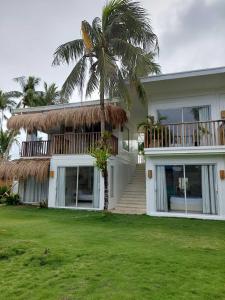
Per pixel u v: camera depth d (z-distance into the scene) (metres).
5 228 8.22
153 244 6.36
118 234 7.49
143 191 14.88
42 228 8.30
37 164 14.48
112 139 13.99
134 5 11.48
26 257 5.14
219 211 10.55
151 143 11.88
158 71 15.73
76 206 13.62
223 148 10.52
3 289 3.81
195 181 11.20
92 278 4.16
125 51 10.98
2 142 24.28
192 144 11.50
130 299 3.46
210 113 11.94
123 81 11.29
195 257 5.28
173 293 3.65
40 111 15.83
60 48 12.13
